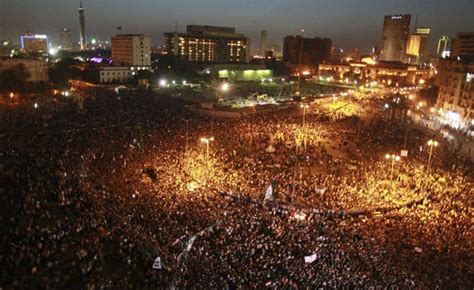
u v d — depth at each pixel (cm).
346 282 2738
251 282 2705
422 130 8875
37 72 12619
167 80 15675
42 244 2867
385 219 4022
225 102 11512
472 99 9562
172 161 5422
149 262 2869
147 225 3406
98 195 3862
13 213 3309
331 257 3130
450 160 6438
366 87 16962
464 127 9394
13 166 4397
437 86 13538
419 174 5456
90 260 2781
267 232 3538
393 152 6869
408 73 19675
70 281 2553
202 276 2738
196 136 6969
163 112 8694
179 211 3747
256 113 10075
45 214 3309
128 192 4128
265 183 4900
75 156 5062
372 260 3144
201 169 5225
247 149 6575
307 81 19112
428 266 3130
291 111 10712
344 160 6312
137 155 5506
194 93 13262
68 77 13912
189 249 3086
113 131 6675
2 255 2677
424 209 4256
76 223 3194
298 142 7250
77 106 8612
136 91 12444
